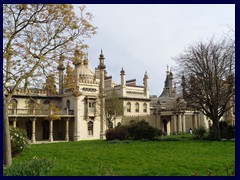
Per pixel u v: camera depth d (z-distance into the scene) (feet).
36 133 157.89
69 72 58.54
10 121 143.95
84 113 161.79
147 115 192.65
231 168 40.83
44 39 54.19
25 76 51.98
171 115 193.36
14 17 51.11
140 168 43.83
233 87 102.47
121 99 181.27
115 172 38.58
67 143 119.14
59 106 168.04
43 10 52.49
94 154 64.90
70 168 44.21
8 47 50.42
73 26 54.08
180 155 60.13
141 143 94.07
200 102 106.32
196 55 109.09
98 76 203.41
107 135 117.91
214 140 100.94
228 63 103.60
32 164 38.96
